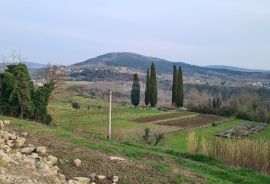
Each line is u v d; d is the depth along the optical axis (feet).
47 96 102.78
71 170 46.91
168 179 50.83
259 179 66.33
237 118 339.16
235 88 510.99
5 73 93.45
